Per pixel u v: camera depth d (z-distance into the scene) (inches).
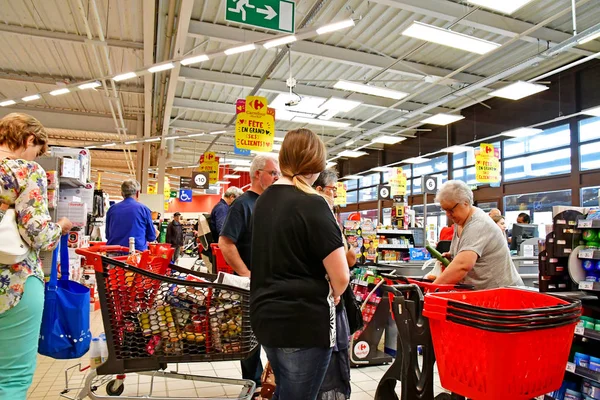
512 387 54.4
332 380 84.0
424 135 587.8
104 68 379.9
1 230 68.2
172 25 286.4
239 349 85.4
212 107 485.7
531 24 297.7
